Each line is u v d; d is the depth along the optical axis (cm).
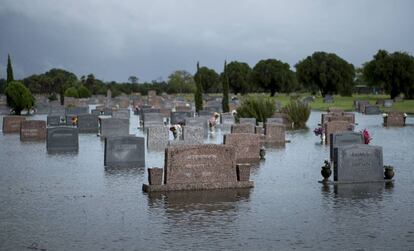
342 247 1472
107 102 10175
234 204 1962
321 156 3234
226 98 7006
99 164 2936
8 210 1900
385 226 1670
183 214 1823
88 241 1533
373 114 7056
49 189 2261
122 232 1617
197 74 7375
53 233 1614
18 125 4938
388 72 10925
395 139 4100
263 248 1463
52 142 3556
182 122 4825
